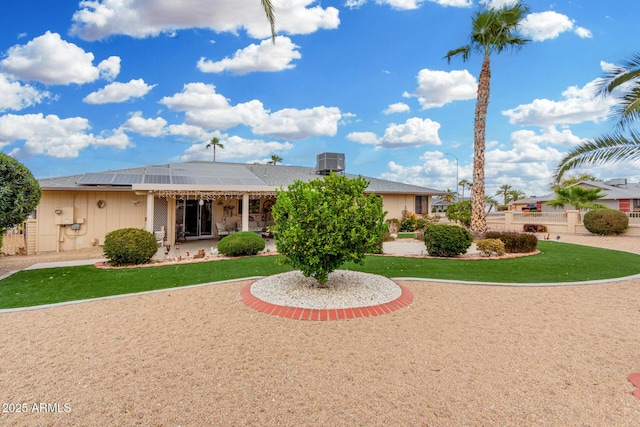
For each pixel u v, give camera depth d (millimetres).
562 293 6340
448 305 5555
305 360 3564
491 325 4637
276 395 2893
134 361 3541
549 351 3803
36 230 12219
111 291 6371
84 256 11016
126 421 2533
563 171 7457
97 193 13320
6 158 7180
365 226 5777
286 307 5195
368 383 3096
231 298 5930
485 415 2619
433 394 2912
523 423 2523
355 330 4438
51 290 6422
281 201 5770
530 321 4801
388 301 5504
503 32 12844
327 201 5652
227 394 2908
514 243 11562
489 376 3232
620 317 4977
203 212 16922
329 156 18969
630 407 2729
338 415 2615
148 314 5074
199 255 10219
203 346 3928
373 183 21828
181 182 12742
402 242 14891
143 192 12070
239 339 4137
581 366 3443
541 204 33406
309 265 5688
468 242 10438
